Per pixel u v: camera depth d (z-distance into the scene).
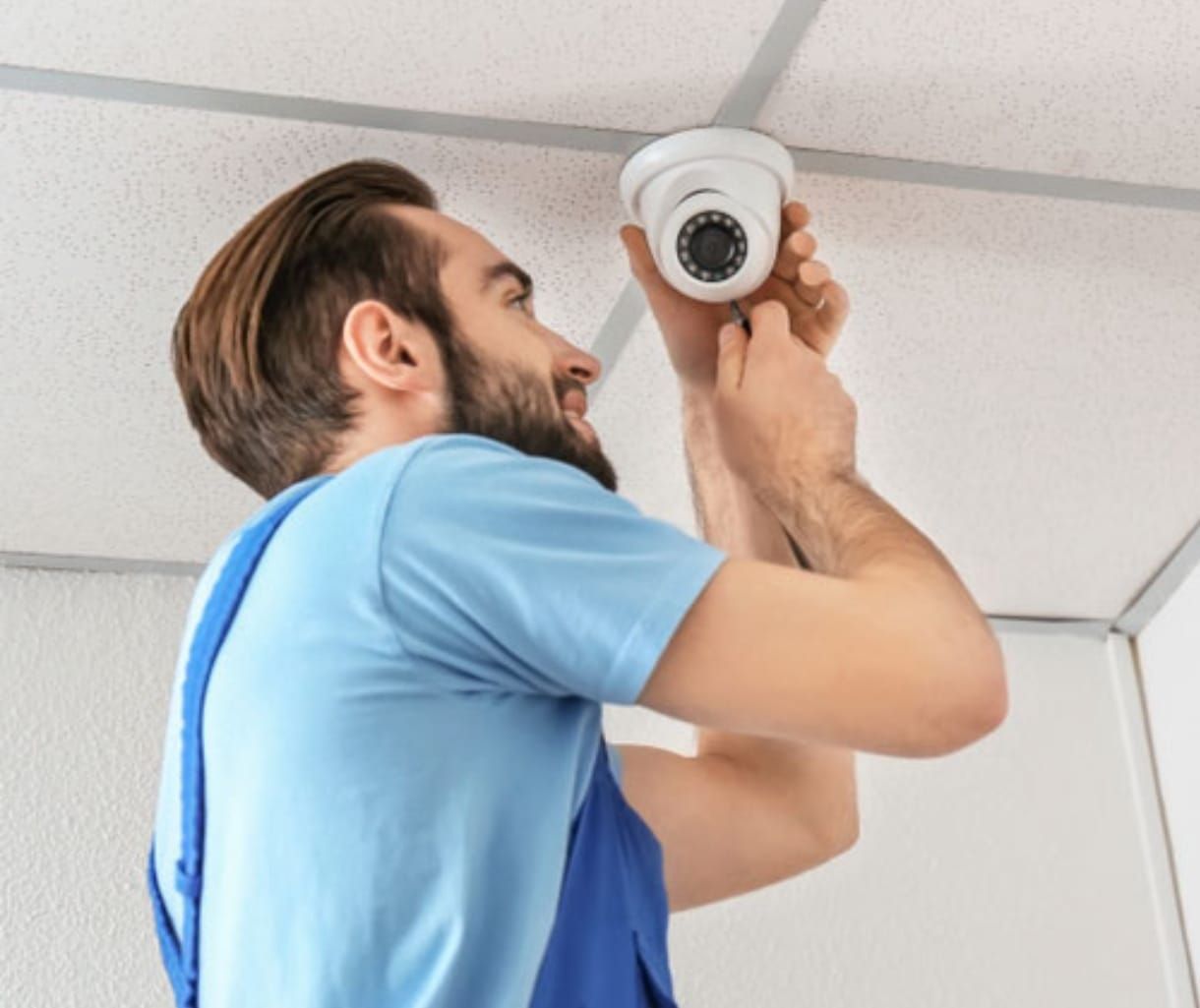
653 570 1.41
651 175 1.84
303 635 1.42
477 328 1.70
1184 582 2.58
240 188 1.87
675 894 1.83
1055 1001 2.49
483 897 1.37
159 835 1.61
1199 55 1.80
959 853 2.55
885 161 1.89
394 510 1.43
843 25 1.74
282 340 1.70
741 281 1.81
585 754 1.49
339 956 1.35
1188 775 2.58
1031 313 2.11
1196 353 2.19
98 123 1.79
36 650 2.40
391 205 1.75
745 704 1.41
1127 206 1.98
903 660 1.40
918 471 2.35
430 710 1.40
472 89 1.78
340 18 1.70
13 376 2.08
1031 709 2.65
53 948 2.28
